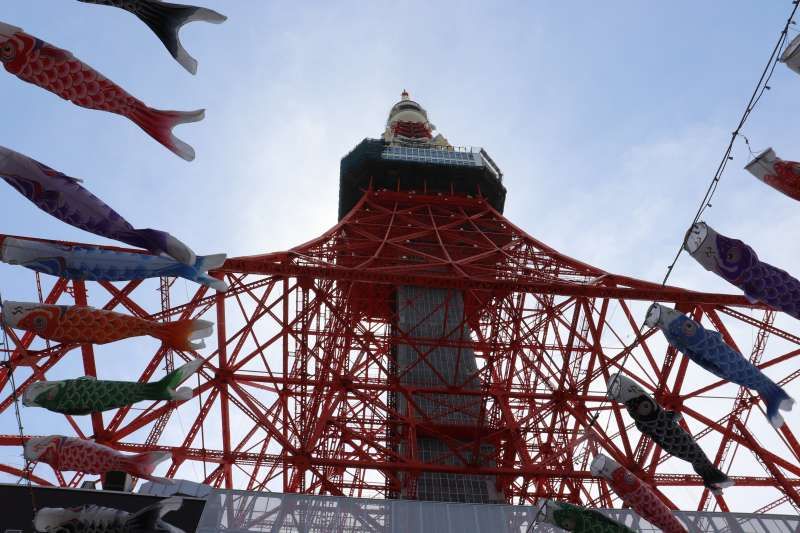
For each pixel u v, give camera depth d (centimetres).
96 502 2250
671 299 3081
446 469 2902
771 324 3081
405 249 4441
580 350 3425
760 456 2983
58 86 1306
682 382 3238
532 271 4081
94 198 1396
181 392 1584
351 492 3312
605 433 3203
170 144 1327
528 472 2912
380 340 3794
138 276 1550
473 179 6228
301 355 3200
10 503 2216
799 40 1119
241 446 3017
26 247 1504
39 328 1520
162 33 1211
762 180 1303
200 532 2169
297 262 3388
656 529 2278
